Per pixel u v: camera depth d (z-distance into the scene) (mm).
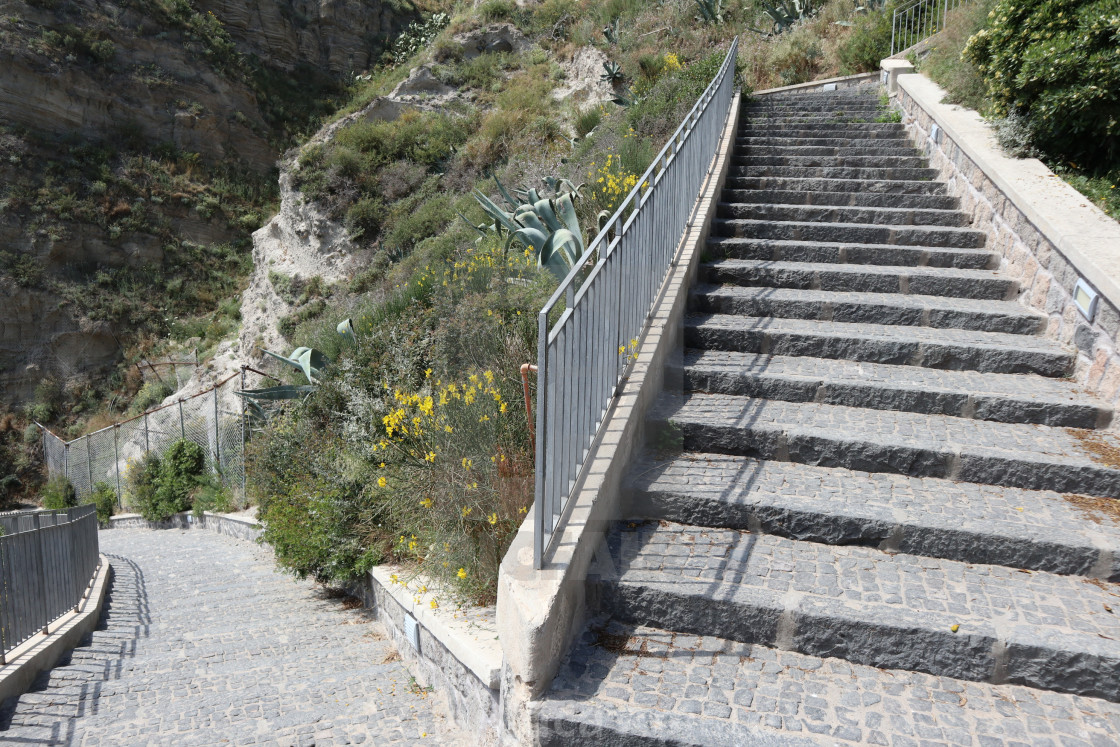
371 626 5375
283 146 31906
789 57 15617
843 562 3461
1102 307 4586
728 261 6805
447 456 4105
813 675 2906
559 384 3146
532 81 21453
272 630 5527
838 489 3910
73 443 21281
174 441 15430
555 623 2859
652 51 18031
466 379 4582
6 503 23391
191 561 9609
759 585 3244
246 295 21984
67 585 6543
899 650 2928
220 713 3875
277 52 33312
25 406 24781
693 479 4008
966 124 7836
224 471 13000
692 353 5484
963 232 6770
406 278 12750
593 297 3654
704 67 12828
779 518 3689
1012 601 3111
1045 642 2791
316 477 6441
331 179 20016
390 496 5176
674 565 3418
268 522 6844
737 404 4766
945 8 12875
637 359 4531
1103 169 6617
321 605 6211
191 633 5820
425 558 4707
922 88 9727
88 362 25688
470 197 16531
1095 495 3814
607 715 2646
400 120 21641
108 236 26844
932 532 3488
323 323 12742
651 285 5043
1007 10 7004
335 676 4367
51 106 26703
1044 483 3881
